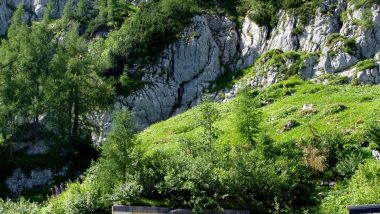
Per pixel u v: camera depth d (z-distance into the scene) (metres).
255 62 80.75
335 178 38.72
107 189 37.22
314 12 79.62
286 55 74.38
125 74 77.62
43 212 39.94
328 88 63.16
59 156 63.91
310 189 37.81
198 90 79.44
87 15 110.25
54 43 74.19
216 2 93.75
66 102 63.97
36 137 67.25
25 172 62.66
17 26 100.88
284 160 39.31
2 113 65.38
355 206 20.66
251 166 36.72
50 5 116.38
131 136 39.72
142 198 34.78
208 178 35.12
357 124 45.62
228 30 87.50
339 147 41.78
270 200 35.97
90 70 67.06
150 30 82.56
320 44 76.12
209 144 42.25
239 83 75.75
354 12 75.94
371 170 36.56
